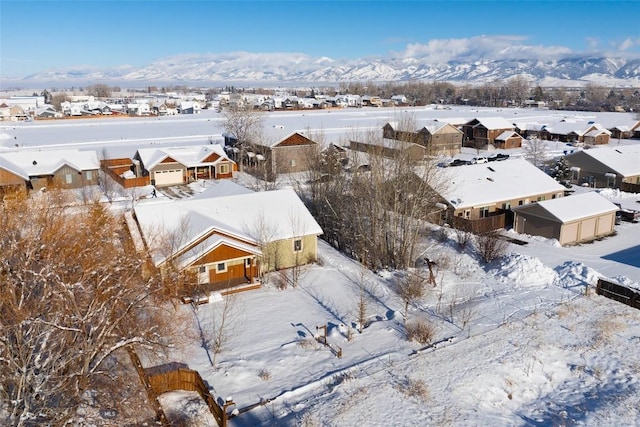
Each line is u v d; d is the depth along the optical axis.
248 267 33.06
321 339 26.09
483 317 28.61
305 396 21.53
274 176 61.78
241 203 35.81
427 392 21.77
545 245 41.78
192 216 33.34
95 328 17.95
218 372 22.98
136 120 144.38
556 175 63.97
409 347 25.42
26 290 19.48
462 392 21.92
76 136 104.44
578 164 65.19
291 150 67.88
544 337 26.38
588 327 27.47
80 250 22.03
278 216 35.50
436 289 32.56
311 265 35.56
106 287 21.00
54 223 25.73
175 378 21.67
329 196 44.12
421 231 40.66
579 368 24.16
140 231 31.42
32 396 16.72
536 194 50.12
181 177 64.00
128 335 21.08
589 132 100.06
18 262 19.50
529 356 24.64
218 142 94.12
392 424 19.75
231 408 20.53
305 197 51.19
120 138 100.94
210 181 65.06
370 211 38.47
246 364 23.66
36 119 146.88
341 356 24.59
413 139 44.59
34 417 16.44
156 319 24.48
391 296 31.69
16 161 57.91
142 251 26.22
